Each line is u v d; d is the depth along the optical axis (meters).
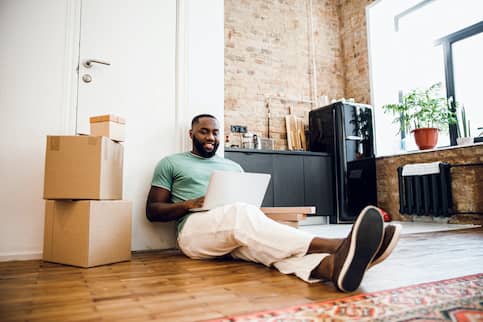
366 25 4.72
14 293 1.07
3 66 1.74
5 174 1.71
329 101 4.93
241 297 1.01
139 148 2.06
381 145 4.54
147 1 2.17
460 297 0.96
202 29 2.34
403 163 3.98
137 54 2.10
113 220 1.60
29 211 1.74
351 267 1.01
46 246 1.65
